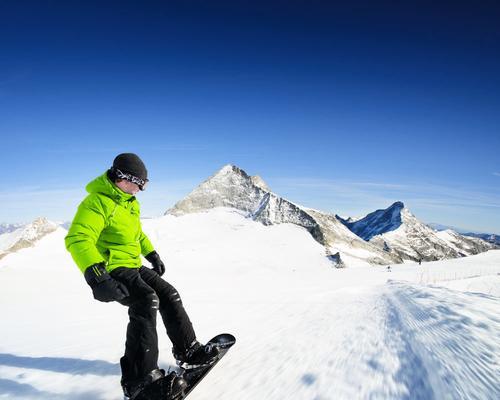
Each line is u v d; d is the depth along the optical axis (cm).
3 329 523
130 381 214
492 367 213
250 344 365
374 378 215
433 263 7869
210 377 263
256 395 218
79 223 227
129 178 245
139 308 228
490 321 372
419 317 436
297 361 278
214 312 642
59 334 473
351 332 377
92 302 880
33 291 1095
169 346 385
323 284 2391
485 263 7700
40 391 257
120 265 250
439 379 198
